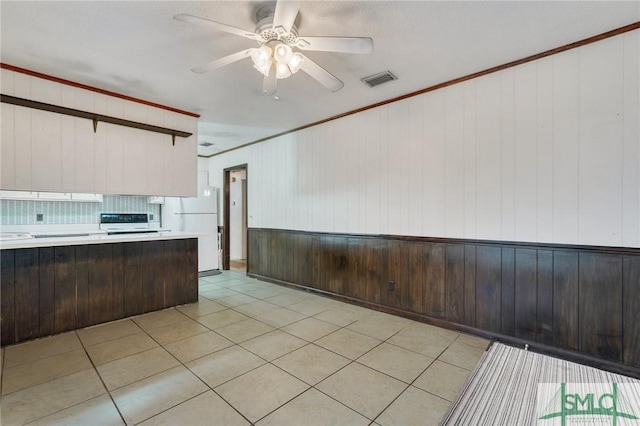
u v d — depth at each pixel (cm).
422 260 325
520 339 264
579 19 207
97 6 192
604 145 227
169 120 379
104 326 318
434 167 315
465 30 219
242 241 767
